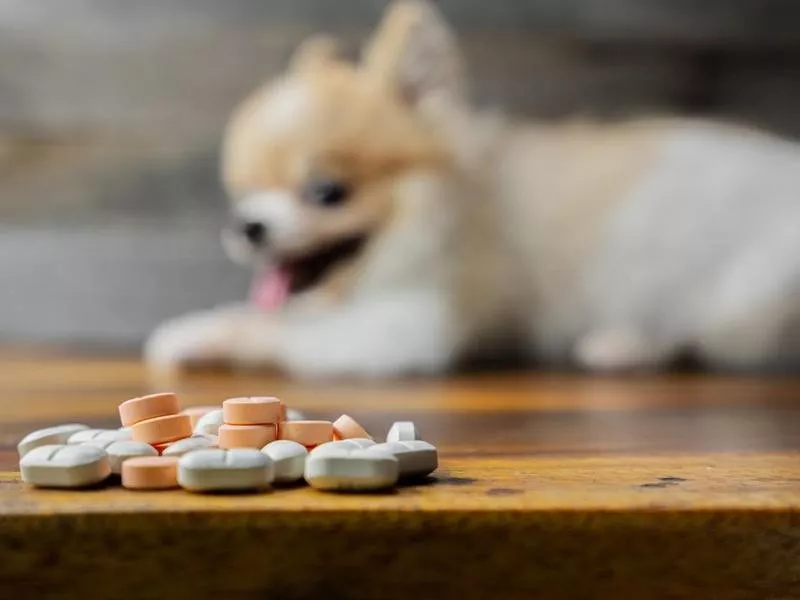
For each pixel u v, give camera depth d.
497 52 0.92
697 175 0.78
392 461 0.35
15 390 0.58
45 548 0.34
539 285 0.80
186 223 0.93
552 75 0.92
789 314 0.71
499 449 0.42
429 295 0.74
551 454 0.41
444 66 0.76
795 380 0.66
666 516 0.34
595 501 0.35
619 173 0.79
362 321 0.72
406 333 0.71
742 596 0.35
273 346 0.71
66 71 0.92
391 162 0.72
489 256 0.78
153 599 0.34
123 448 0.36
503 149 0.81
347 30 0.92
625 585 0.34
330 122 0.70
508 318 0.80
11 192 0.93
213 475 0.35
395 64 0.74
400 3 0.92
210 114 0.92
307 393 0.57
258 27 0.92
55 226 0.93
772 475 0.38
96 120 0.92
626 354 0.74
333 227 0.71
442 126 0.75
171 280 0.93
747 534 0.34
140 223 0.93
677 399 0.55
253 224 0.70
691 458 0.41
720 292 0.75
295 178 0.71
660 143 0.80
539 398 0.56
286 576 0.34
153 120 0.92
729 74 0.92
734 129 0.84
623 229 0.78
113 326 0.94
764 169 0.77
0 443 0.44
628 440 0.44
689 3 0.92
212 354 0.71
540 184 0.80
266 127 0.71
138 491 0.35
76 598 0.34
